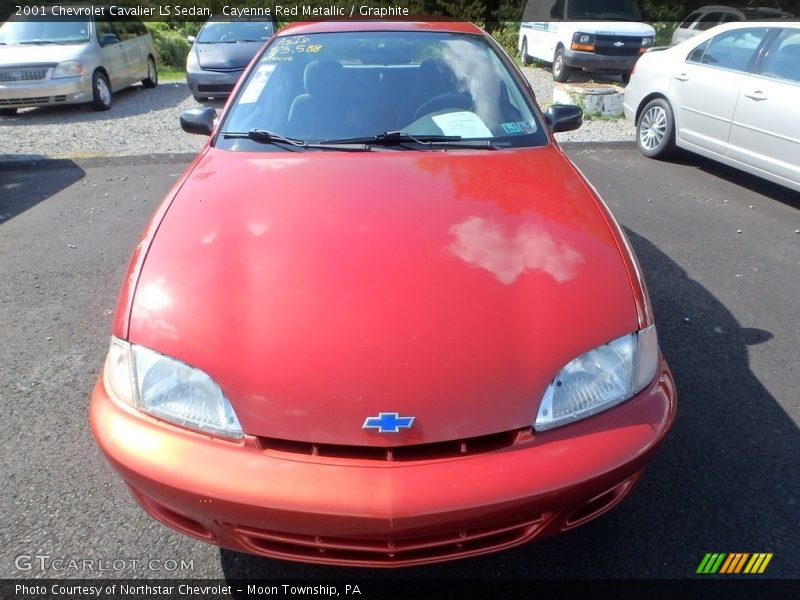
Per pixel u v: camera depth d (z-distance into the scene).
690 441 2.59
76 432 2.67
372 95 2.94
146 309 1.85
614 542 2.14
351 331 1.72
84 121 8.98
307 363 1.68
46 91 9.02
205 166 2.58
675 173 6.46
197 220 2.17
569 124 3.29
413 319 1.75
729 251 4.52
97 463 2.49
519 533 1.77
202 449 1.67
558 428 1.70
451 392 1.65
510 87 3.07
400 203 2.22
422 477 1.60
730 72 5.80
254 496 1.60
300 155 2.61
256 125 2.84
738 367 3.12
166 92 11.84
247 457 1.65
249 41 10.29
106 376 1.91
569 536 2.17
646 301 1.97
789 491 2.34
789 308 3.71
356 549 1.69
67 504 2.29
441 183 2.37
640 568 2.05
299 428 1.64
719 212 5.33
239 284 1.87
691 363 3.16
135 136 7.93
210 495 1.63
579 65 11.40
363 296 1.80
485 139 2.78
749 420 2.72
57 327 3.53
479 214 2.17
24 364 3.17
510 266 1.93
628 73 11.95
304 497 1.59
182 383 1.73
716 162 6.88
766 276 4.13
